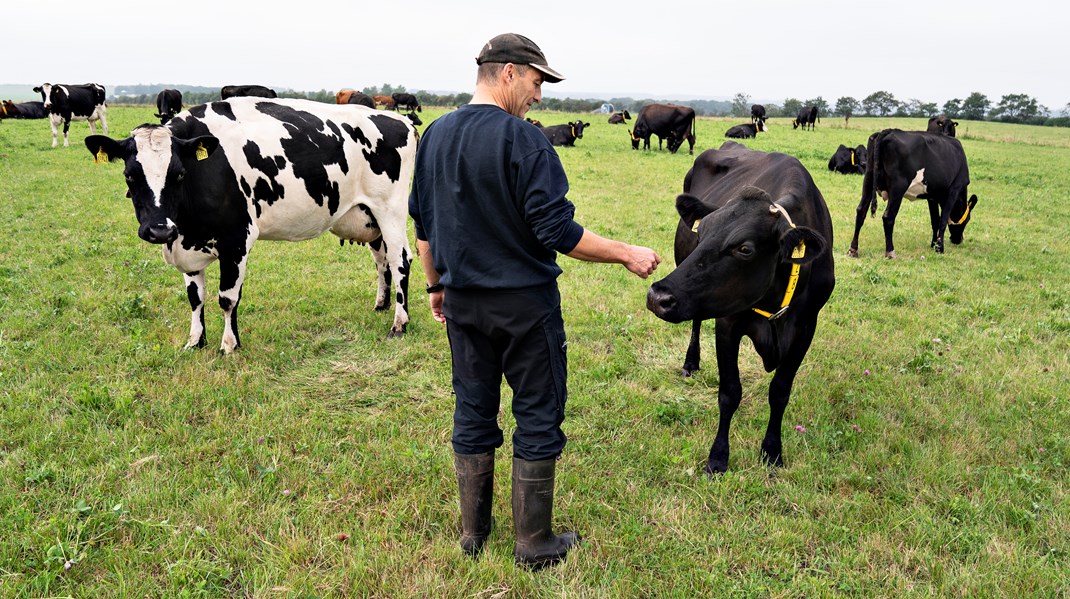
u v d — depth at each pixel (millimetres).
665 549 3301
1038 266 9281
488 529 3240
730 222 3211
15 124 25938
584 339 6219
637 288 7820
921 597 3010
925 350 5973
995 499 3760
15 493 3545
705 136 33000
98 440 4098
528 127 2627
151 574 3045
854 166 20047
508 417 4680
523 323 2752
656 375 5438
